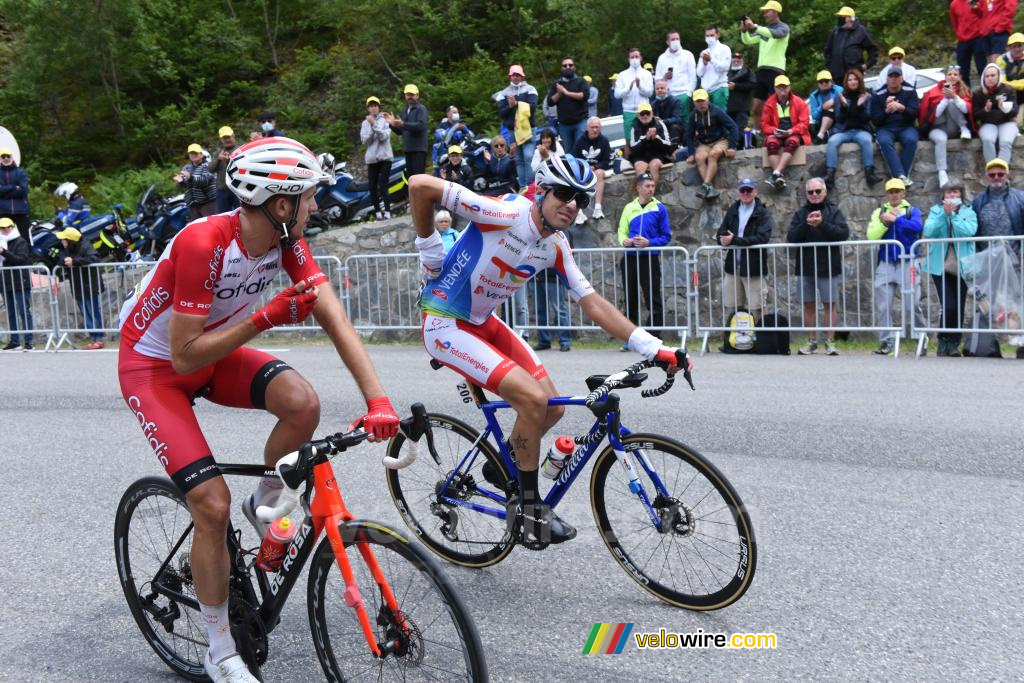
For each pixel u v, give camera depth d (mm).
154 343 2578
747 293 8453
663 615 3066
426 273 3508
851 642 2807
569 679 2652
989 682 2537
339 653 2490
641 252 8961
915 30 15359
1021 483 4219
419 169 11828
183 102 18656
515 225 3268
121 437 5668
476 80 16188
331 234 11367
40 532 4004
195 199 11594
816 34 15906
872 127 9719
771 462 4672
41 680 2740
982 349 7715
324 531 2416
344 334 2529
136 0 17469
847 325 8227
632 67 11227
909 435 5051
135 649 2943
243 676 2496
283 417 2648
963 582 3207
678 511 3072
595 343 9469
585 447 3246
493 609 3172
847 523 3807
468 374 3354
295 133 16844
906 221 8117
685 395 6312
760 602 3121
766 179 10008
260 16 19531
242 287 2529
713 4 15227
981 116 9328
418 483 3764
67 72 17828
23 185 11898
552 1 15820
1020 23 13930
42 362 9133
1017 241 7465
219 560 2475
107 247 12344
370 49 18031
